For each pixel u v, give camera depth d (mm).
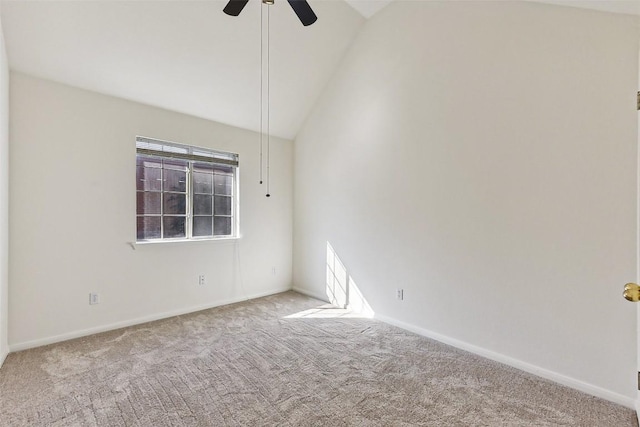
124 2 2469
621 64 1902
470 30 2594
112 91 2998
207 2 2697
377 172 3398
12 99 2527
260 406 1888
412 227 3059
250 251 4160
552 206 2178
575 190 2080
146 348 2656
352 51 3652
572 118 2086
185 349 2643
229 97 3572
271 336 2930
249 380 2172
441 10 2791
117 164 3068
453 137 2723
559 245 2152
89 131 2904
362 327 3164
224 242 3900
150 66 2943
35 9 2295
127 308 3152
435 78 2848
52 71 2660
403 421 1765
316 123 4172
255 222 4203
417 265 3021
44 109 2674
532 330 2281
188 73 3145
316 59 3633
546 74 2189
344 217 3801
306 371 2299
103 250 2998
